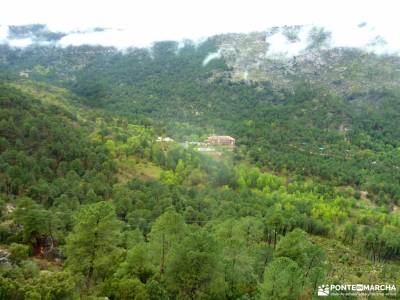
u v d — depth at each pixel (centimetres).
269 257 7700
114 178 14462
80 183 12681
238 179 17775
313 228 14775
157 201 12812
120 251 6756
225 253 6456
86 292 5809
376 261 13400
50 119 16225
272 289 5734
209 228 9544
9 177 11831
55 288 4741
